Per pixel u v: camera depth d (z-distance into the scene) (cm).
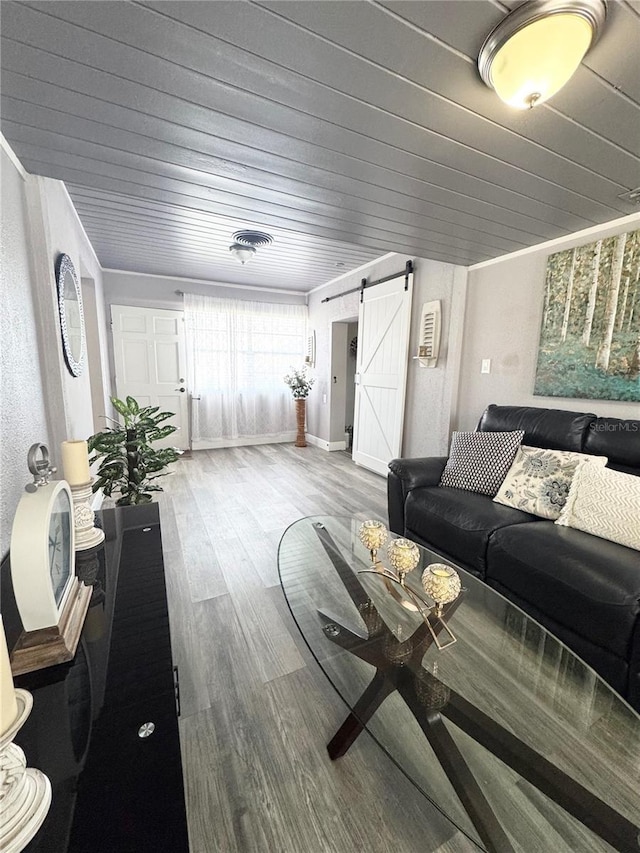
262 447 574
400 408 388
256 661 155
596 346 230
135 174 180
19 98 126
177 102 128
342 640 129
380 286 411
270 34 101
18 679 84
